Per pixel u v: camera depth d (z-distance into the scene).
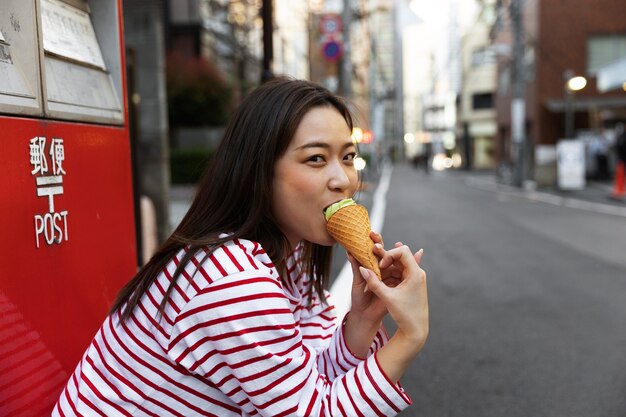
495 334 4.45
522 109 21.77
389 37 74.06
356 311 1.32
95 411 1.13
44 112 1.32
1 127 1.17
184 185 15.42
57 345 1.33
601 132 22.11
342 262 7.14
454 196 19.12
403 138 99.50
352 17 24.03
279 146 1.18
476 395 3.33
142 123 7.10
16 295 1.19
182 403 1.13
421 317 1.11
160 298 1.13
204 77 17.64
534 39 22.38
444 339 4.34
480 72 44.03
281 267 1.31
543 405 3.19
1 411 1.13
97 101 1.60
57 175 1.36
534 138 23.25
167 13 19.81
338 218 1.16
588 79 21.53
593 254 7.98
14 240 1.19
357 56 32.16
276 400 1.05
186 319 1.08
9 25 1.24
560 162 18.56
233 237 1.15
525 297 5.62
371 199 17.77
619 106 20.30
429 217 12.79
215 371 1.09
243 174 1.19
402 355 1.09
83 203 1.49
